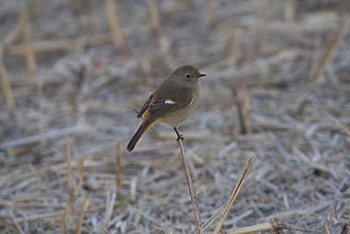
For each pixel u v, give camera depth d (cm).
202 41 2103
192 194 1096
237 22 2145
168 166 1554
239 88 1762
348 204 1328
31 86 1975
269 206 1376
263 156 1553
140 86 1919
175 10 2269
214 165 1534
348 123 1655
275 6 2203
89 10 2338
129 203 1427
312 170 1485
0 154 1669
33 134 1748
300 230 1192
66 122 1784
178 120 1298
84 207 1284
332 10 2181
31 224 1389
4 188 1522
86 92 1912
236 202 1396
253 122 1697
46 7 2373
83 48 2130
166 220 1365
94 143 1672
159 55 2031
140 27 2191
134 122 1755
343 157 1518
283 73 1916
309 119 1681
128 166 1562
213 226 1310
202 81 1900
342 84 1842
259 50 2008
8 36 2189
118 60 2036
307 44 2019
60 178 1540
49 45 2142
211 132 1680
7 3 2392
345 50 1967
